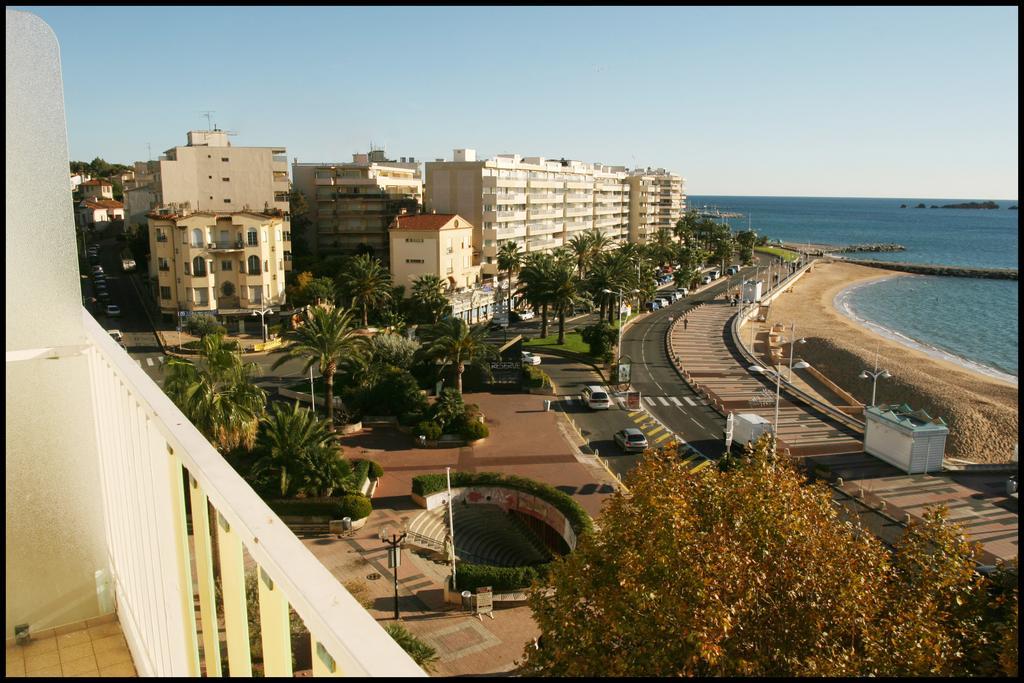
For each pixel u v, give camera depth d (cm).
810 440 5025
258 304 7862
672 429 5209
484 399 5772
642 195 15625
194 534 448
